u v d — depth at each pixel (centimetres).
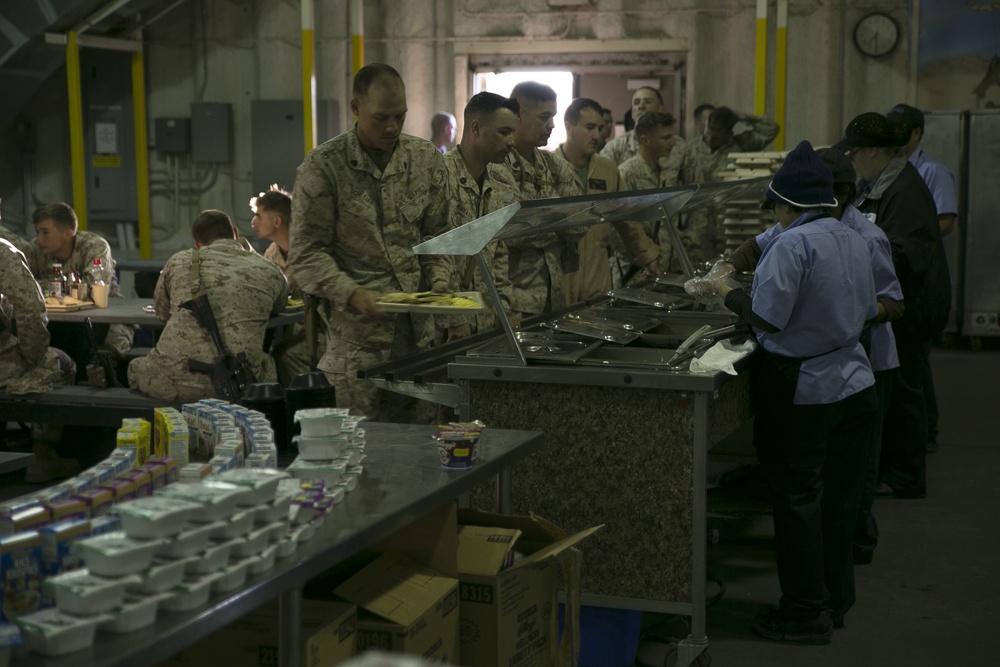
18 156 1023
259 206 538
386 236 348
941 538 428
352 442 214
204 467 170
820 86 932
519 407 302
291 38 992
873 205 445
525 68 973
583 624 298
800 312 302
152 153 1018
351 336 347
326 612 188
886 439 486
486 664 224
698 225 631
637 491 293
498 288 398
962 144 866
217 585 147
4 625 130
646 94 657
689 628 334
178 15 1004
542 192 431
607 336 345
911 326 454
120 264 870
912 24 906
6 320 454
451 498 207
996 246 854
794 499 315
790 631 325
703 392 283
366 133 338
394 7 979
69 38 915
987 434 605
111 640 132
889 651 319
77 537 144
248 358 421
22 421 451
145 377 438
